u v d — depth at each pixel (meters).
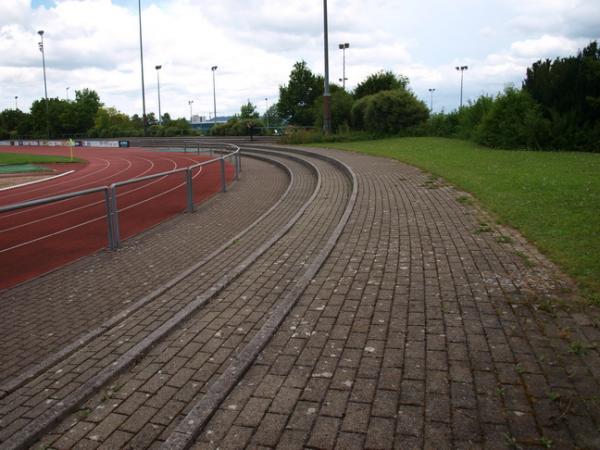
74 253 9.90
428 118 36.66
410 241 7.50
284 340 4.35
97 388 3.92
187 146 46.03
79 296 6.92
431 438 2.93
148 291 7.03
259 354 4.10
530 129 21.31
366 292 5.45
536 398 3.27
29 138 95.88
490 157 18.20
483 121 24.34
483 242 7.20
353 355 4.02
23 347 5.29
